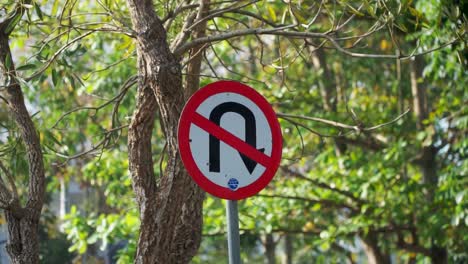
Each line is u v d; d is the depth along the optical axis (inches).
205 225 594.6
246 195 263.0
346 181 599.5
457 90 601.6
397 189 600.7
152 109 292.2
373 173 601.6
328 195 610.5
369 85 765.3
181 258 294.4
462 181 550.9
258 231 594.6
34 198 314.3
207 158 260.8
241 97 264.7
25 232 310.8
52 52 334.6
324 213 653.3
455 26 379.2
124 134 608.7
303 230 629.3
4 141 386.6
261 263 1042.7
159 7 356.8
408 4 322.3
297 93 636.1
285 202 601.3
